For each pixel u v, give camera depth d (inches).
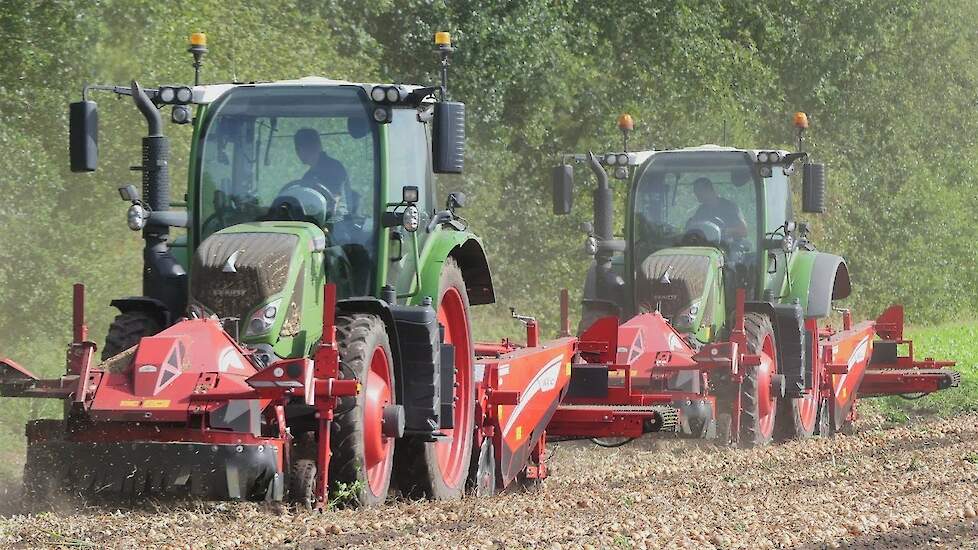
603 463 1231.5
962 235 3432.6
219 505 783.7
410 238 971.9
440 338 964.0
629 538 759.1
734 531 799.1
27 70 1374.3
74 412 783.1
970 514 885.8
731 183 1470.2
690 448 1323.8
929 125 3612.2
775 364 1441.9
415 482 953.5
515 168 2379.4
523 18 2297.0
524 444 1080.8
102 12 1448.1
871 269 3216.0
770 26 3122.5
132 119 1467.8
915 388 1706.4
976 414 1710.1
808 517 858.1
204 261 858.8
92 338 1378.0
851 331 1695.4
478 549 703.1
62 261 1355.8
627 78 2613.2
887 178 3346.5
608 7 2628.0
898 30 3531.0
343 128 947.3
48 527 725.3
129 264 1445.6
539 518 844.0
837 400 1595.7
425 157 1011.9
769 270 1476.4
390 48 2230.6
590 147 2488.9
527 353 1099.3
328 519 784.9
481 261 1087.0
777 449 1331.2
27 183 1322.6
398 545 709.9
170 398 783.1
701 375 1261.1
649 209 1477.6
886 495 984.3
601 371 1203.9
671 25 2652.6
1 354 1282.0
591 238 1453.0
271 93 953.5
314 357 808.3
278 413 802.8
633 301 1470.2
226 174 949.8
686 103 2647.6
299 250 876.0
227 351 814.5
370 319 879.7
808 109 3297.2
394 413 874.1
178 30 1571.1
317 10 1984.5
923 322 3233.3
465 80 2226.9
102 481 780.0
